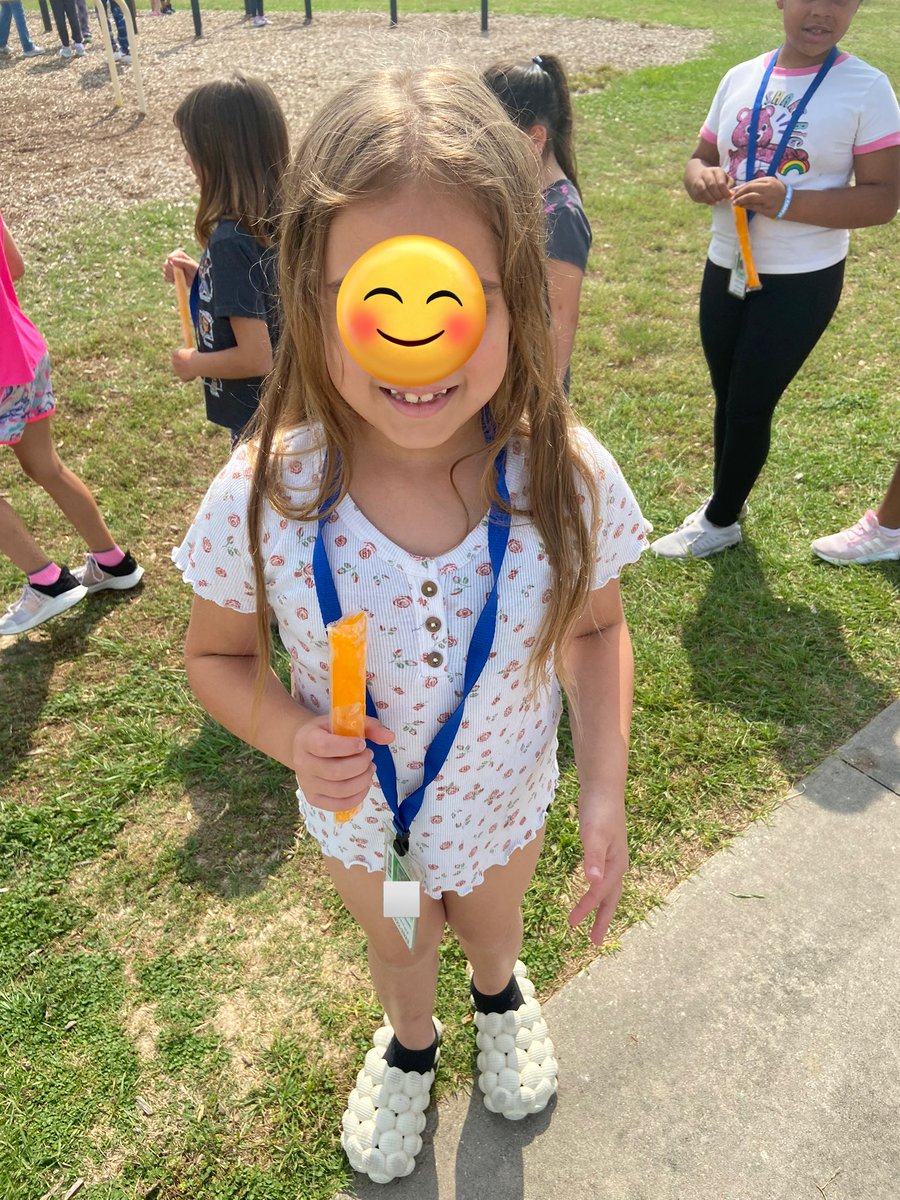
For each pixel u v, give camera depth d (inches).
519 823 61.8
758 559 136.3
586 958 88.0
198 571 51.1
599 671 58.9
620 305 220.8
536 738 57.7
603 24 558.6
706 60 458.9
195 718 115.0
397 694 49.9
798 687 115.0
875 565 134.3
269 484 47.2
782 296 115.0
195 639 55.2
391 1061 76.8
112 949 90.8
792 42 109.2
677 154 327.9
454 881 59.7
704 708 113.0
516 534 48.4
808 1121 76.4
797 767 105.8
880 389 177.9
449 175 38.3
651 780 104.3
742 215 110.9
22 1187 74.2
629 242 257.4
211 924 92.7
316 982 87.4
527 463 48.4
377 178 38.2
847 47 465.7
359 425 46.1
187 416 176.2
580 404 177.5
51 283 235.8
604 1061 80.4
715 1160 74.3
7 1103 79.2
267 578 49.1
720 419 131.5
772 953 88.0
